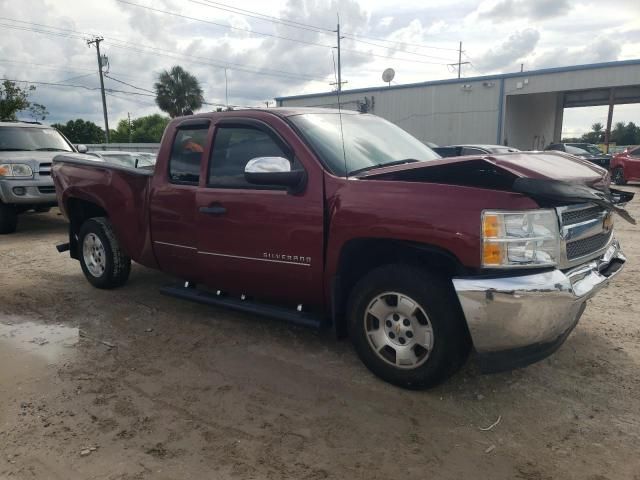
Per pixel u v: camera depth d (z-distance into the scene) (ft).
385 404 10.89
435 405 10.81
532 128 110.22
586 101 121.19
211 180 14.12
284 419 10.39
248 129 13.52
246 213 13.08
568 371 12.14
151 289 19.15
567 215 10.51
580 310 11.96
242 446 9.51
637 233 29.37
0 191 29.99
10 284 20.20
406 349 11.10
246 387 11.73
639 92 112.37
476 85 91.20
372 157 13.14
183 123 15.16
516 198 9.86
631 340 13.71
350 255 11.82
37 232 32.37
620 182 63.36
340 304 12.13
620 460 8.96
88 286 19.72
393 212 10.73
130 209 16.52
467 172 11.46
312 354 13.42
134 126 247.09
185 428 10.12
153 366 12.86
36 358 13.41
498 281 9.70
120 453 9.33
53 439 9.78
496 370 10.19
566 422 10.12
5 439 9.80
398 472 8.74
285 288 12.97
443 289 10.50
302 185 12.19
